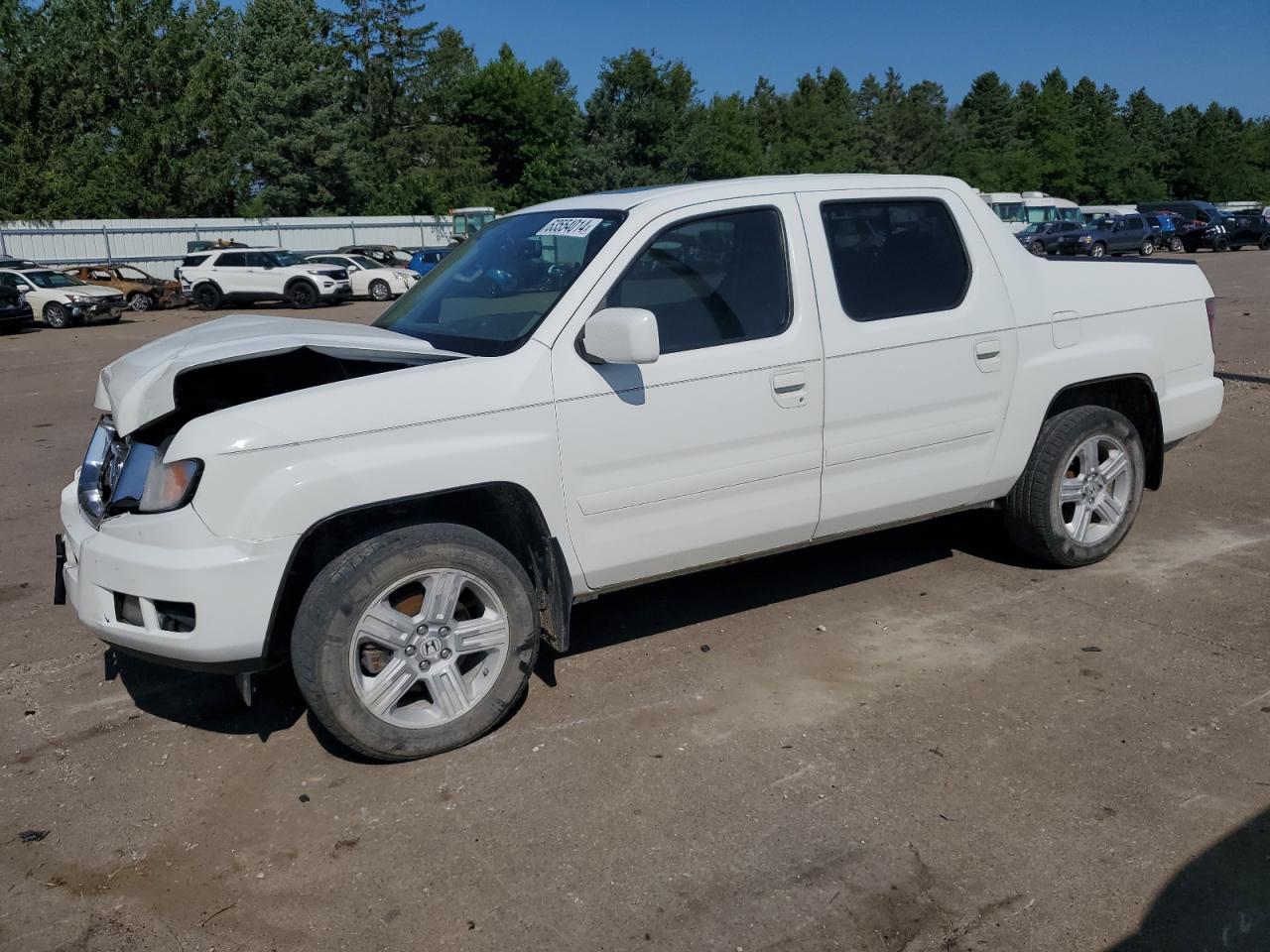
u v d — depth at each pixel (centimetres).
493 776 351
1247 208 5872
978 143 9850
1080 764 344
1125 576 509
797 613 482
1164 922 269
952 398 448
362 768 361
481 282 426
